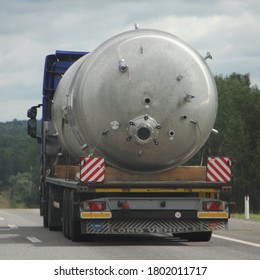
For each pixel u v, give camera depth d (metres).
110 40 28.14
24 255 23.98
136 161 28.38
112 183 28.27
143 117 27.66
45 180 38.28
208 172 29.31
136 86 27.59
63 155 34.62
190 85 27.94
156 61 27.72
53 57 38.62
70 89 29.67
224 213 28.80
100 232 28.27
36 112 41.53
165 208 28.47
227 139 125.12
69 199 30.16
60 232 34.88
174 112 27.80
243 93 133.75
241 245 27.83
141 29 28.22
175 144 28.16
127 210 28.14
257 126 126.62
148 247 26.89
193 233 29.78
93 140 28.08
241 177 121.69
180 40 28.25
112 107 27.66
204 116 28.19
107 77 27.72
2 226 39.94
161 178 29.23
